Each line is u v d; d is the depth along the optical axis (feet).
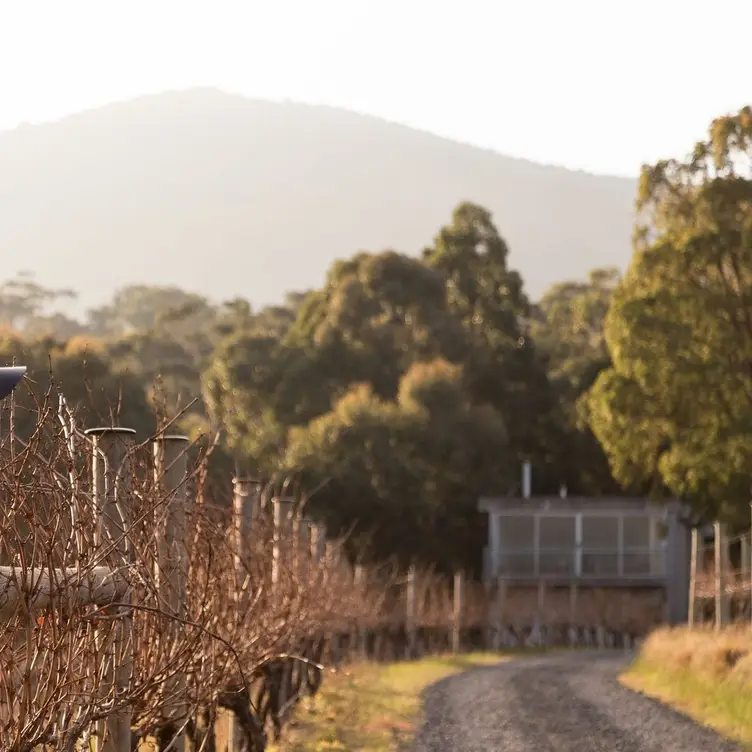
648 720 194.90
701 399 342.85
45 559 56.03
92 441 67.41
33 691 57.67
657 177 366.63
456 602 536.01
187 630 74.08
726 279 357.00
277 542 125.59
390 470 590.96
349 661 330.95
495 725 187.01
